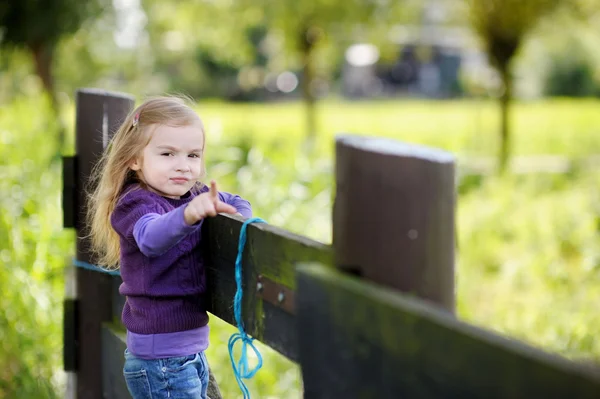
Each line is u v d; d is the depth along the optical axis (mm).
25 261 5363
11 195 6281
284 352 2076
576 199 11430
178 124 2459
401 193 1544
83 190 3504
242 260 2258
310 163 9625
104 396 3523
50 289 5348
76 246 3590
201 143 2520
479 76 49844
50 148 8797
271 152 9914
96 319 3559
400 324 1486
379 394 1541
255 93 51062
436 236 1536
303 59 20609
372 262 1584
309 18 19469
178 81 46219
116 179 2551
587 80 45969
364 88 60750
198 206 2074
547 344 5855
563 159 17531
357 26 19750
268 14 19500
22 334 4707
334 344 1642
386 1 19719
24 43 13906
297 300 1748
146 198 2414
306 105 21297
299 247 1953
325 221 7434
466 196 12438
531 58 39844
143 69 28406
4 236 5434
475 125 27547
